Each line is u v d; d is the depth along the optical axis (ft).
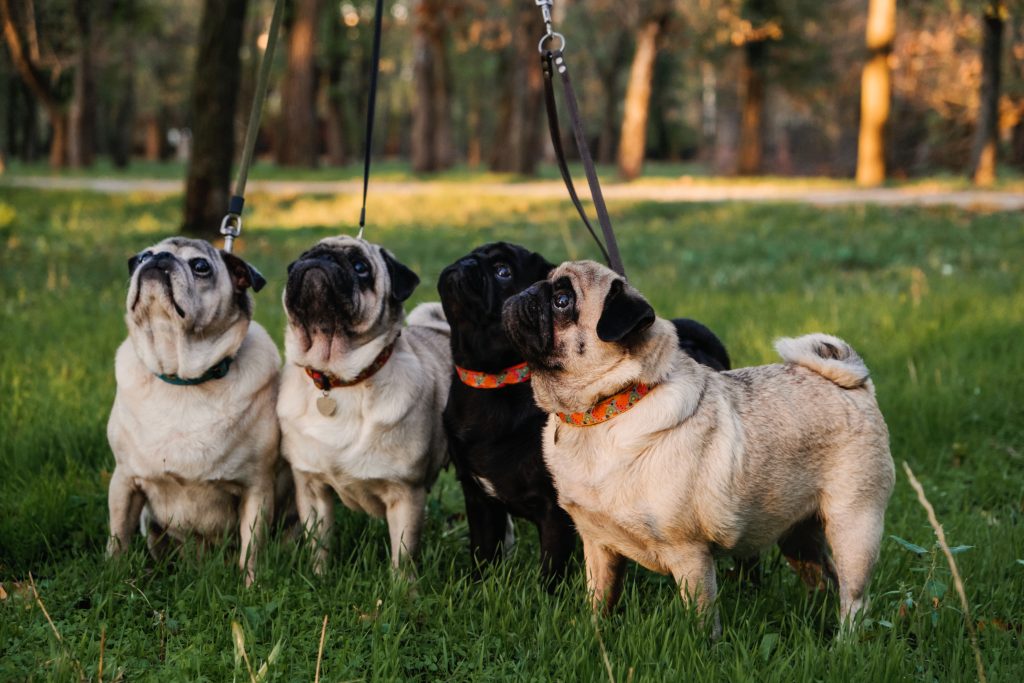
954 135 116.98
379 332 14.37
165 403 14.32
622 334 11.18
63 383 22.08
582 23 152.05
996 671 11.05
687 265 44.68
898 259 44.68
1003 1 77.20
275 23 16.47
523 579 13.48
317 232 56.03
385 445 14.42
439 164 156.04
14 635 12.12
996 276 38.34
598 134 216.33
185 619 12.60
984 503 17.98
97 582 13.50
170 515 15.01
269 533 15.11
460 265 13.78
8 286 35.37
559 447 12.46
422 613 12.92
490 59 154.81
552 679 11.14
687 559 12.19
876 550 12.80
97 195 80.38
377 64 16.16
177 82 178.19
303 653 11.91
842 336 27.76
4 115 156.25
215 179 52.26
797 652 11.42
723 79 145.28
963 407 21.97
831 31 127.65
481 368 13.98
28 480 17.34
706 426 12.13
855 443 12.89
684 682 10.80
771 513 12.65
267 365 15.14
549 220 65.41
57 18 87.51
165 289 13.62
